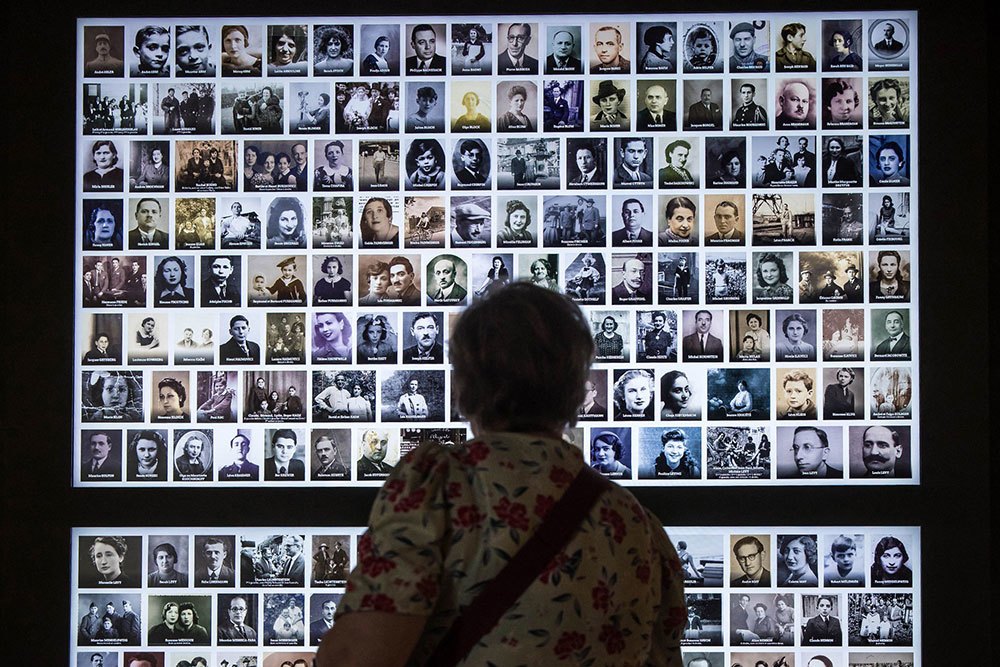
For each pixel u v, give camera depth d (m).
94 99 1.68
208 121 1.68
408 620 0.77
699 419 1.64
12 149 1.66
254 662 1.65
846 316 1.65
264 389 1.66
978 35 1.65
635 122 1.67
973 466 1.63
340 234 1.67
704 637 1.64
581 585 0.80
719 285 1.66
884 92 1.67
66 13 1.67
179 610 1.66
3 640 1.64
